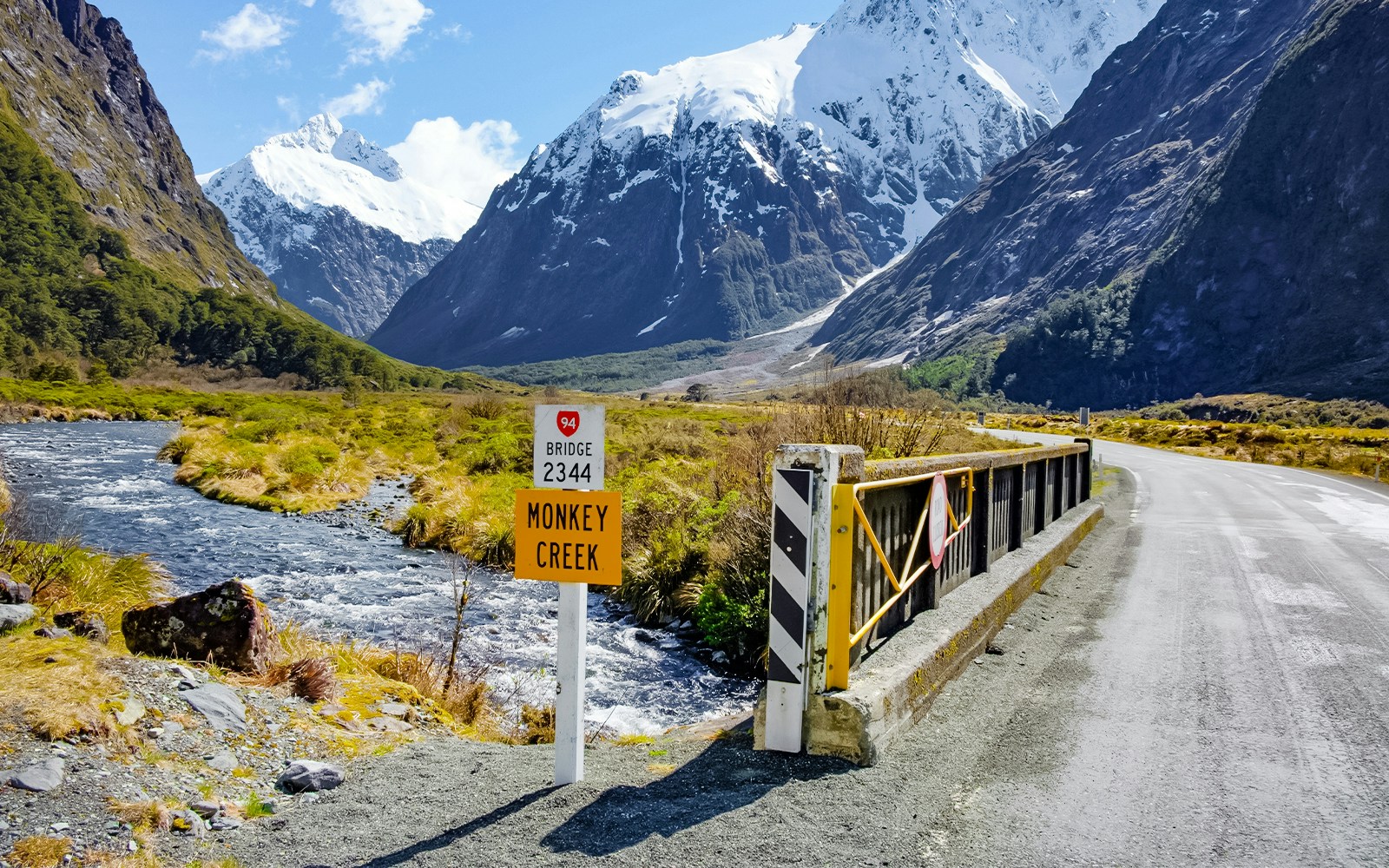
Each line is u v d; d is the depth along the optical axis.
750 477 12.58
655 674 9.66
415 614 11.84
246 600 6.48
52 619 7.32
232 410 71.88
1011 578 8.30
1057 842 3.67
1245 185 199.25
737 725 5.98
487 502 18.95
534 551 4.59
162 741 4.81
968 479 7.94
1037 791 4.20
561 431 4.58
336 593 12.95
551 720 7.48
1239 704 5.56
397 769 4.88
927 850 3.60
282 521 19.77
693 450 28.09
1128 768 4.49
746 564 10.90
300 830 4.02
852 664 5.28
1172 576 10.43
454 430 43.75
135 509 20.50
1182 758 4.64
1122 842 3.68
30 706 4.72
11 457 32.09
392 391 154.38
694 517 13.33
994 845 3.64
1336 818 3.92
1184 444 56.41
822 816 3.93
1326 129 188.88
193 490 24.22
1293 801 4.09
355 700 6.26
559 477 4.57
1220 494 22.48
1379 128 178.38
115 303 153.38
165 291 181.25
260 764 4.83
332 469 26.88
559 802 4.21
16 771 4.16
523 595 13.34
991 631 7.18
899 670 5.16
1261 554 12.28
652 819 3.95
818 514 4.71
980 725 5.15
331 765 4.86
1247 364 177.00
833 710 4.64
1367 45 190.75
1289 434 61.47
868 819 3.88
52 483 24.92
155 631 6.36
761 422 14.30
